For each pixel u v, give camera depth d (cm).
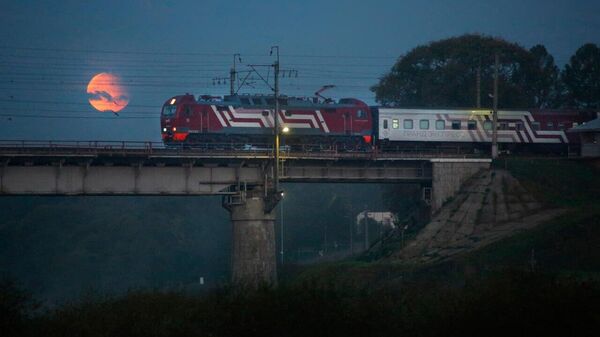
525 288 15338
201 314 15700
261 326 15038
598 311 14625
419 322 15538
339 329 15162
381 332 15450
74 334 15162
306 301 15450
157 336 15162
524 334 14538
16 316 15388
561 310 14612
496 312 14812
